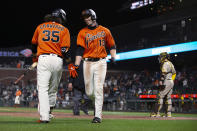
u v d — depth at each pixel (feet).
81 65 31.94
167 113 30.73
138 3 127.03
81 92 33.17
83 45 18.56
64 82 119.85
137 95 77.15
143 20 134.72
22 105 107.55
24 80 131.85
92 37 18.28
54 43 16.85
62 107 95.04
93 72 18.40
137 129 12.47
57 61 16.84
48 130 11.35
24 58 144.66
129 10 131.95
